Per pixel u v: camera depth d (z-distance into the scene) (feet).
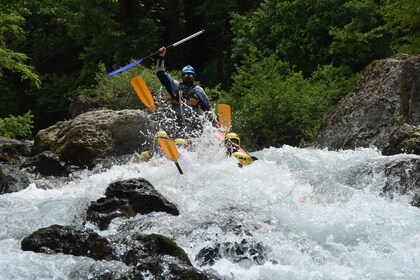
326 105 51.80
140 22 81.61
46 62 92.73
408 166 21.67
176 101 29.86
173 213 20.16
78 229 16.22
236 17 72.38
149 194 20.15
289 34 65.92
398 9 46.06
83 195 22.49
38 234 16.21
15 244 16.80
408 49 45.34
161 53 29.89
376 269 15.02
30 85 87.10
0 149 34.78
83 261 15.11
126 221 19.01
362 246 16.69
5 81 88.74
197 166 25.67
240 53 70.95
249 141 50.90
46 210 20.85
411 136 25.20
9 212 20.93
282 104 49.90
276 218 18.72
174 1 89.04
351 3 57.16
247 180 23.52
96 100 54.39
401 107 30.86
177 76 60.70
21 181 26.94
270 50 67.56
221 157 26.71
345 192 22.13
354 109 34.71
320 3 61.67
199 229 17.70
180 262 14.33
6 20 48.85
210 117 28.96
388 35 56.49
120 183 20.56
